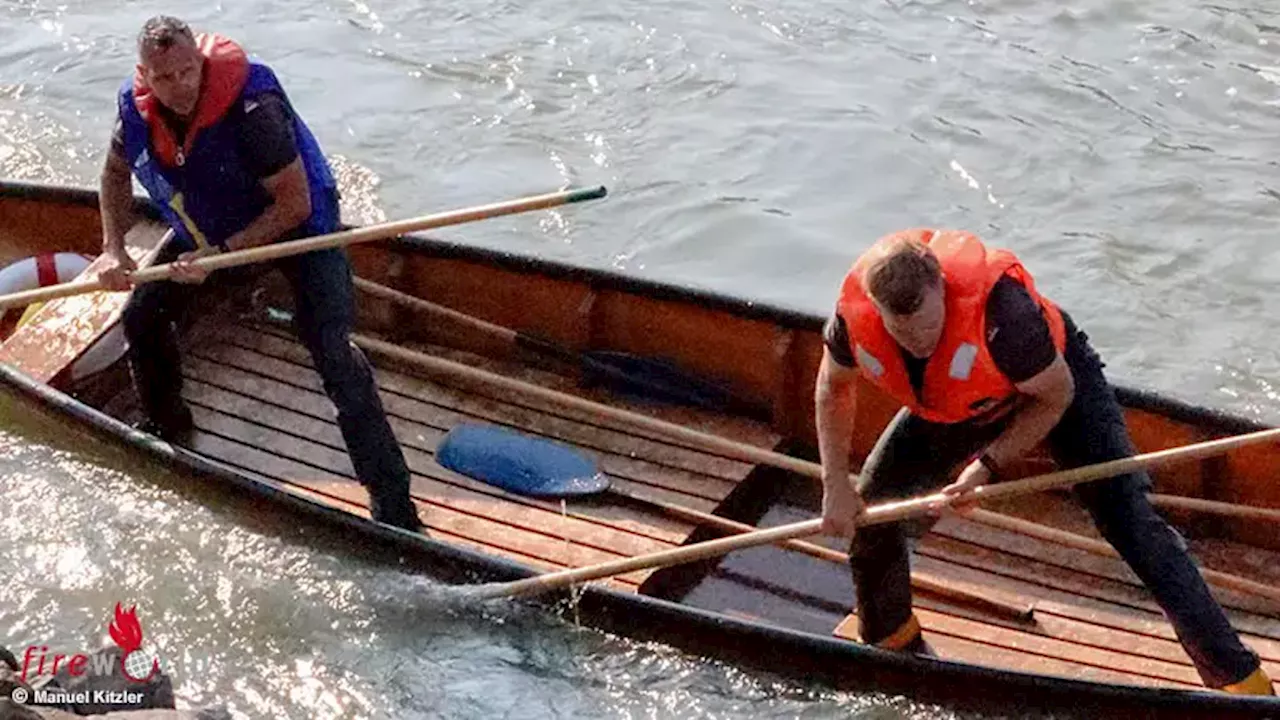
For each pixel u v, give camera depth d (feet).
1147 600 36.88
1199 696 30.68
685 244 57.77
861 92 66.39
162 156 34.88
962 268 27.78
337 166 61.87
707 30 71.31
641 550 38.42
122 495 40.27
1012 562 38.14
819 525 32.17
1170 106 64.95
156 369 40.93
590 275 43.32
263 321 46.32
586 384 44.11
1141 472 30.91
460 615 36.63
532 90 67.15
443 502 40.11
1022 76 67.10
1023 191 60.18
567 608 35.83
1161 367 50.98
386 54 70.08
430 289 45.73
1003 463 28.96
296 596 37.65
